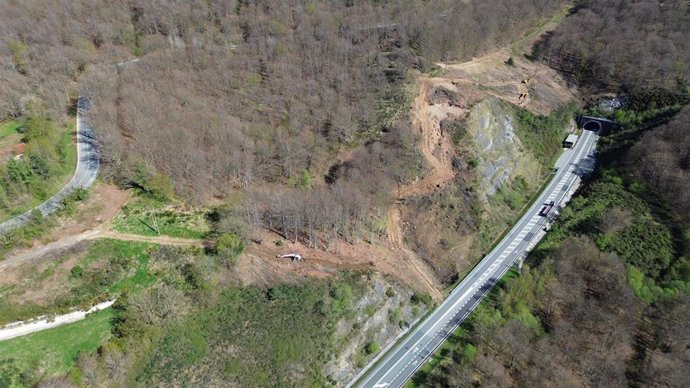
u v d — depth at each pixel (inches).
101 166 4960.6
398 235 5083.7
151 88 5994.1
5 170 4308.6
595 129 7455.7
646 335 4458.7
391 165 5452.8
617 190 5984.3
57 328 3572.8
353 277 4399.6
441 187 5472.4
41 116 5452.8
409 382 4013.3
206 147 5275.6
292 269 4347.9
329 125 5890.8
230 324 3860.7
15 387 3206.2
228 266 4175.7
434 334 4424.2
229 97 6230.3
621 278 4739.2
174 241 4296.3
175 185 4813.0
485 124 6215.6
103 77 6220.5
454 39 7490.2
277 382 3668.8
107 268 3932.1
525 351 4097.0
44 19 7504.9
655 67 7559.1
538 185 6378.0
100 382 3309.5
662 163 5949.8
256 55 7160.4
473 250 5270.7
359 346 4160.9
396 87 6486.2
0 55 6471.5
